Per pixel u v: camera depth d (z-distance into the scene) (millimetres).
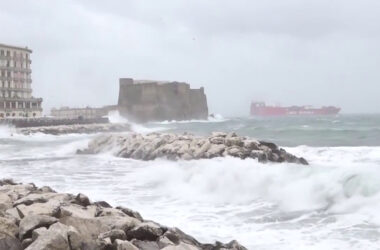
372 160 23688
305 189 14648
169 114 135625
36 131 69875
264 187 16000
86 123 88062
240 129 67625
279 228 11469
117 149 31781
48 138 62094
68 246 7324
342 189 13906
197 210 13891
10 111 92625
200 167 19484
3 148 40906
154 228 8703
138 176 20844
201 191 16875
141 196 16312
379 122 96000
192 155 25250
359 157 25062
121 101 137875
